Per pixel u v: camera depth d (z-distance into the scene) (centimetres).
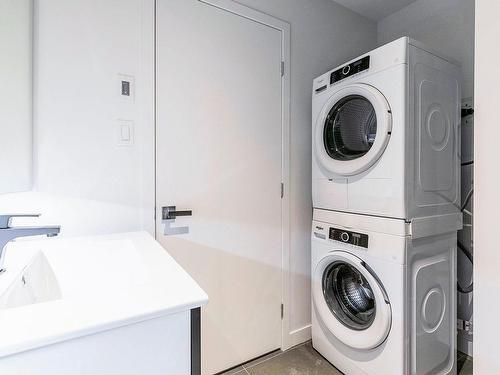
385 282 132
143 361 57
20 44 102
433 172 138
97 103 124
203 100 150
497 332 61
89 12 121
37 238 115
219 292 159
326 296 168
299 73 185
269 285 176
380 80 134
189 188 148
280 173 179
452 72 147
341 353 157
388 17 220
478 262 64
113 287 70
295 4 182
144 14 133
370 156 135
